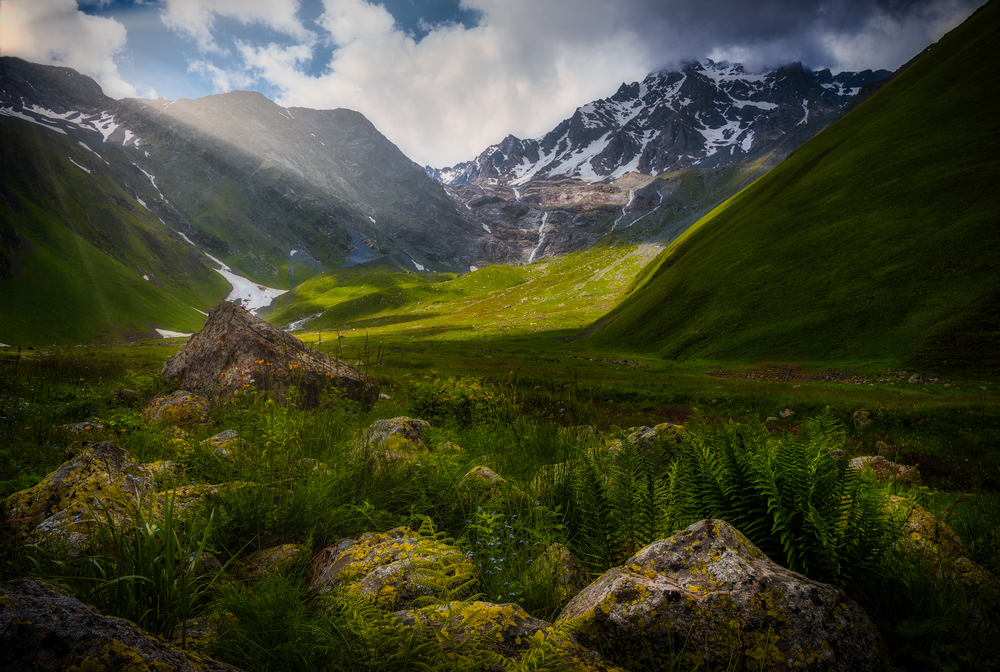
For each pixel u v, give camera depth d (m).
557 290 198.75
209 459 5.44
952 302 43.00
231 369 12.12
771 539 3.50
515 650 2.49
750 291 63.78
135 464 4.88
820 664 2.54
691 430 4.46
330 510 4.25
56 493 4.02
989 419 19.97
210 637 2.68
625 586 2.91
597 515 4.02
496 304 187.38
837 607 2.79
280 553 3.75
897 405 22.94
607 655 2.72
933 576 3.38
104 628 2.05
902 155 64.56
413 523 4.41
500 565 3.50
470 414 10.81
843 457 3.65
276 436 5.30
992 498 7.43
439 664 2.28
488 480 5.11
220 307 14.36
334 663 2.42
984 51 68.56
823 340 48.66
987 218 47.94
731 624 2.66
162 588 2.75
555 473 5.18
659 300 81.69
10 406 8.09
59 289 170.25
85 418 9.09
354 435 6.38
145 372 15.73
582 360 67.19
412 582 3.10
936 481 13.66
